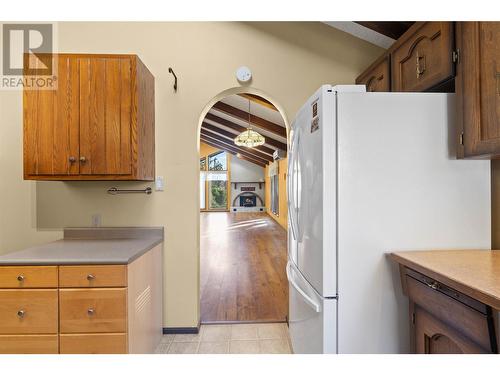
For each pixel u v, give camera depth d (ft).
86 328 5.47
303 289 5.55
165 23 8.37
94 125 6.84
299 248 5.94
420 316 4.32
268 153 34.76
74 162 6.83
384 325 4.74
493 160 5.33
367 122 4.77
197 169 8.38
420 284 4.19
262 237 24.43
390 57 6.77
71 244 7.10
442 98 4.89
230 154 52.60
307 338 5.42
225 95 8.88
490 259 4.33
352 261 4.73
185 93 8.34
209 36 8.42
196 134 8.32
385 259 4.77
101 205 8.22
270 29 8.50
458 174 4.90
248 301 10.62
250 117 20.21
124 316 5.51
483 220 4.93
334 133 4.73
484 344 3.16
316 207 4.95
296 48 8.51
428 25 5.36
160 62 8.33
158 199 8.29
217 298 10.93
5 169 8.16
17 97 8.18
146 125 7.58
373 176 4.77
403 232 4.81
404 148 4.82
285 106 8.47
